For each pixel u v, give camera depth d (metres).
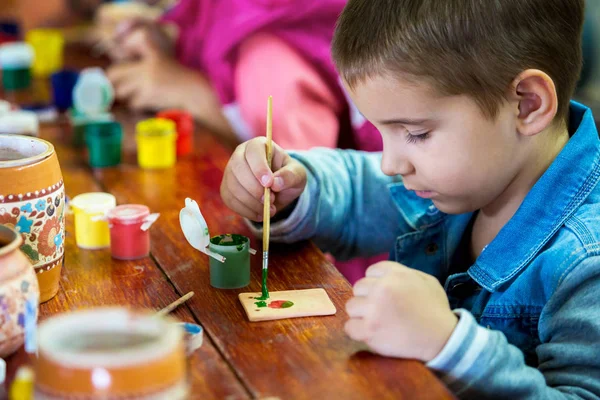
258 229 1.26
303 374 0.85
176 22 2.37
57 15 2.87
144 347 0.71
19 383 0.72
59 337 0.70
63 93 1.96
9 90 2.15
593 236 1.07
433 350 0.90
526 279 1.12
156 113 2.08
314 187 1.30
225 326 0.96
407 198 1.41
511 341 1.13
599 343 0.97
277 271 1.14
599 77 2.26
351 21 1.13
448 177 1.12
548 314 1.05
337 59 1.16
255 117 2.10
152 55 2.31
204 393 0.81
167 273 1.11
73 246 1.21
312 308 1.00
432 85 1.07
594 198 1.13
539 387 0.93
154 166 1.60
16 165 0.95
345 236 1.41
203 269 1.13
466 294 1.27
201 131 1.87
